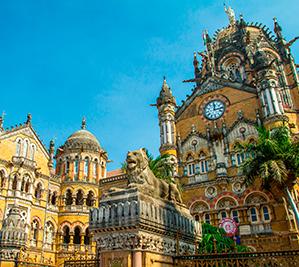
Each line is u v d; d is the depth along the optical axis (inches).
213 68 2329.0
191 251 590.9
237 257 477.7
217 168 1557.6
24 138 1951.3
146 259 452.1
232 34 2502.5
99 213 502.9
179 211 594.9
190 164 1697.8
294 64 2214.6
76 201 2117.4
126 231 468.8
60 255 1888.5
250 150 1286.9
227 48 2388.0
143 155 557.6
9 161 1812.3
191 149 1731.1
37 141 2042.3
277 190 1363.2
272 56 2230.6
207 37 2571.4
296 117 1908.2
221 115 1728.6
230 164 1572.3
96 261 589.0
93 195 2130.9
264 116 1536.7
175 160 1694.1
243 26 2405.3
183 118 1851.6
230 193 1497.3
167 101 1847.9
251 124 1603.1
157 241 494.3
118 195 503.8
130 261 448.8
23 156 1910.7
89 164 2225.6
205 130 1742.1
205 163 1657.2
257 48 2198.6
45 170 2042.3
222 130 1663.4
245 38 2327.8
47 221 1948.8
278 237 1285.7
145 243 462.6
